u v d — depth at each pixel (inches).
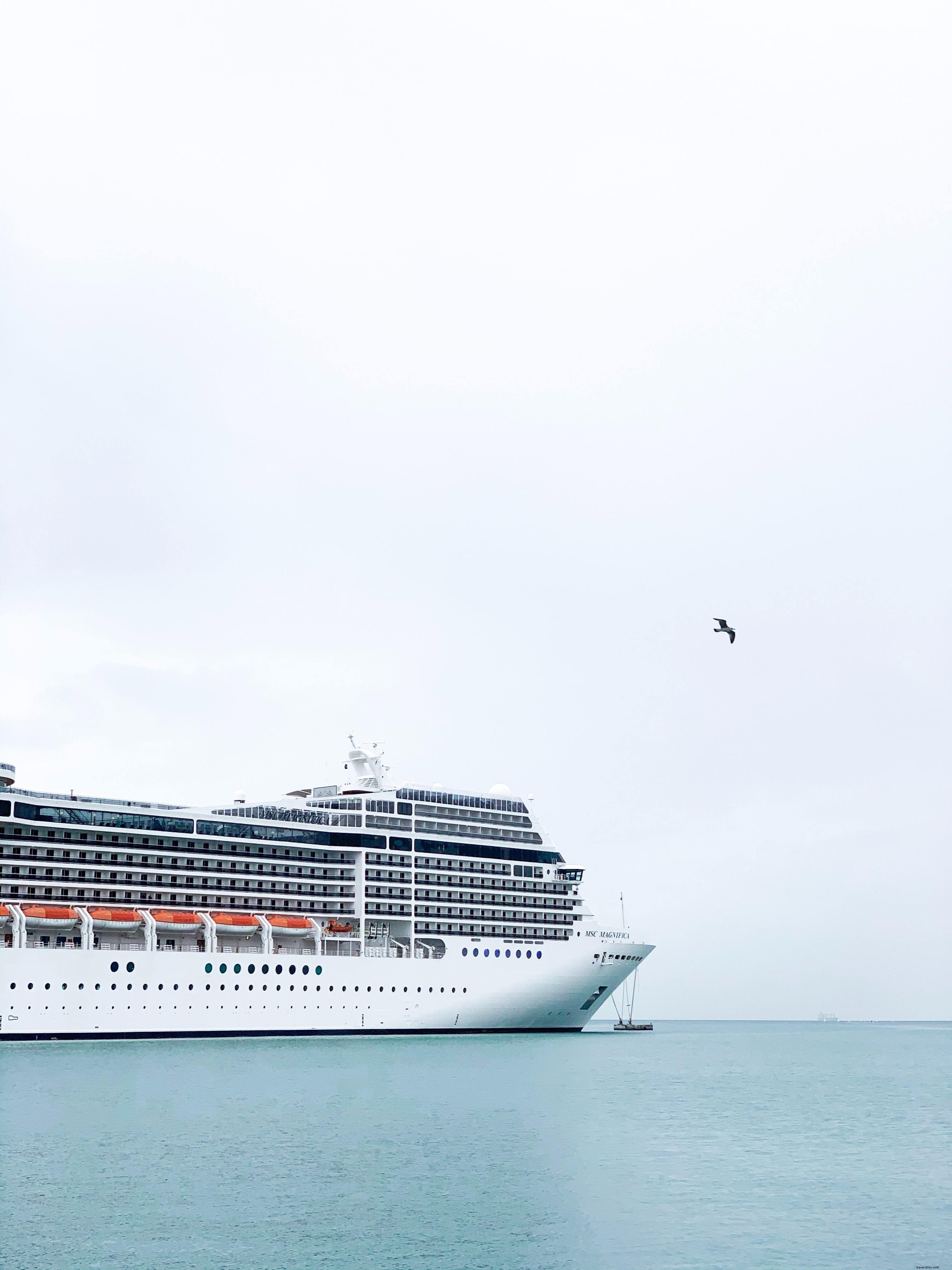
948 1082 4461.1
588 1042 5940.0
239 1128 2743.6
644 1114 3223.4
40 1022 4227.4
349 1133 2709.2
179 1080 3491.6
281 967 4717.0
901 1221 2027.6
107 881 4569.4
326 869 5088.6
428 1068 3993.6
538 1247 1852.9
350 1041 4899.1
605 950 5561.0
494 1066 4170.8
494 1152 2539.4
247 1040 4724.4
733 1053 6481.3
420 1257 1796.3
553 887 5585.6
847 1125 3095.5
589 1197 2164.1
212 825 4803.2
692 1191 2233.0
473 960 5206.7
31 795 4495.6
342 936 4990.2
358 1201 2095.2
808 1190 2251.5
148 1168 2311.8
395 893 5167.3
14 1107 2950.3
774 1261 1798.7
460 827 5472.4
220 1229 1913.1
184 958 4505.4
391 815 5226.4
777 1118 3211.1
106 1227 1916.8
